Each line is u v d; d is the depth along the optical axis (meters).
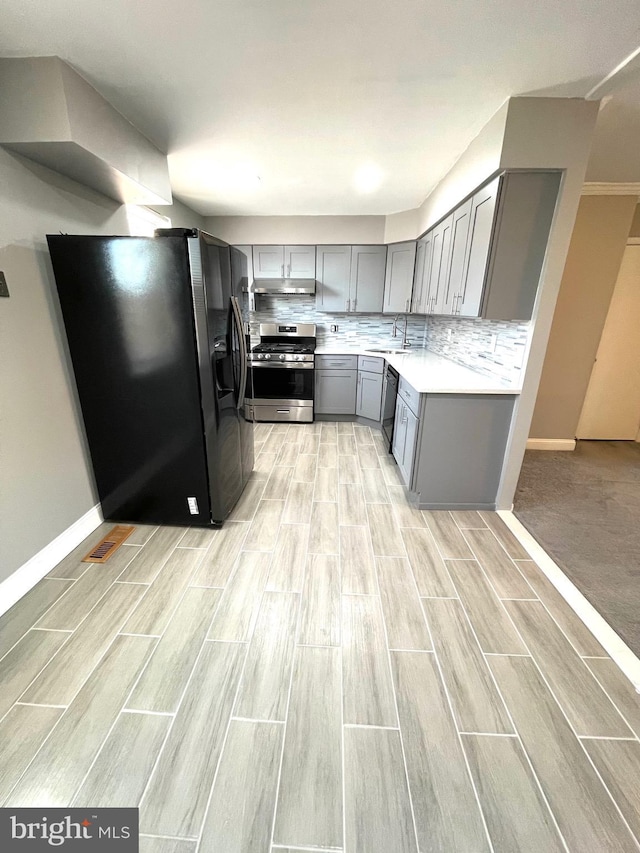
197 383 2.11
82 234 2.21
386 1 1.25
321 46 1.49
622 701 1.35
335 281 4.45
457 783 1.10
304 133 2.26
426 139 2.31
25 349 1.81
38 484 1.90
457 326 3.51
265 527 2.40
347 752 1.17
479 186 2.25
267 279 4.49
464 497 2.62
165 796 1.06
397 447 3.14
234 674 1.42
